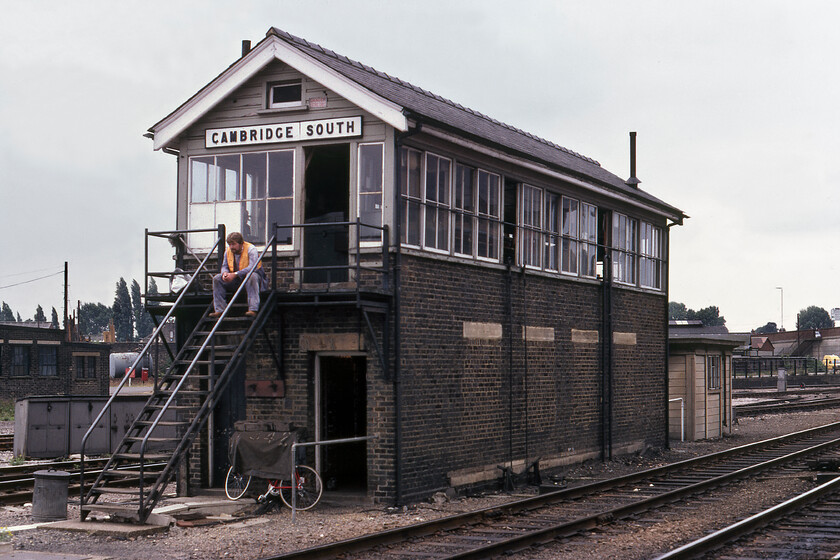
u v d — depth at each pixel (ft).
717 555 33.30
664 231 81.82
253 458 45.34
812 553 32.94
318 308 47.52
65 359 168.14
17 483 52.37
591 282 67.00
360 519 41.96
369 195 46.93
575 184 63.62
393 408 45.96
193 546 35.94
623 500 47.96
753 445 73.92
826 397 160.56
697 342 84.12
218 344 49.62
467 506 46.47
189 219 51.01
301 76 48.55
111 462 41.63
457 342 51.29
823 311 582.76
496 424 54.70
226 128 50.11
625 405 72.08
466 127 52.65
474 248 53.47
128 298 538.88
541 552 34.32
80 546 36.11
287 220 48.73
